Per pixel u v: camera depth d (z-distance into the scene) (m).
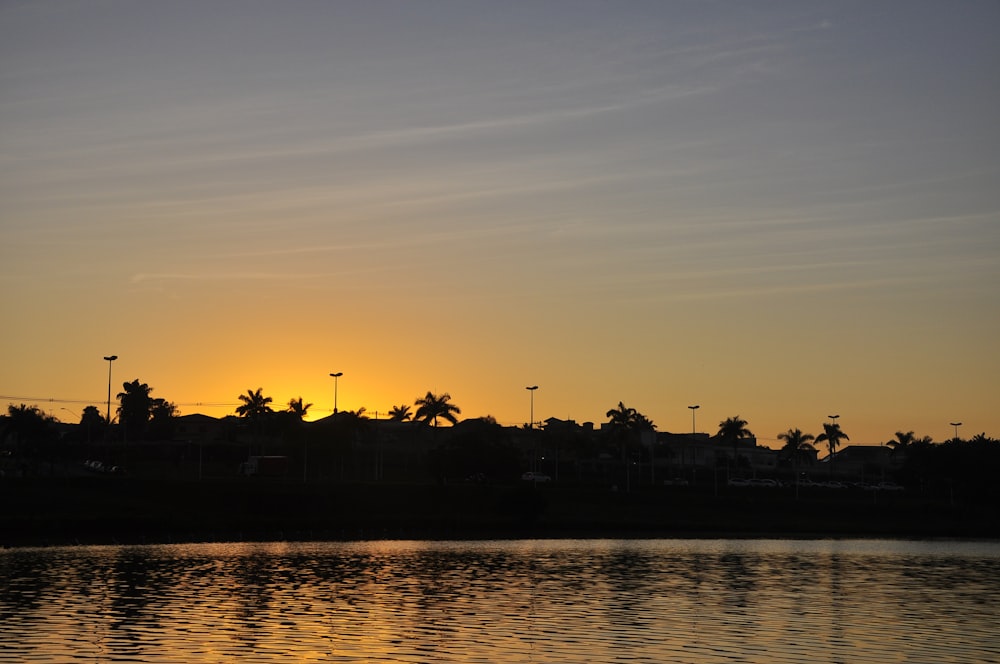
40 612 64.06
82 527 131.12
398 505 178.50
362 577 88.19
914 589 84.75
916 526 191.00
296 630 58.25
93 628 58.03
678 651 53.62
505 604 70.81
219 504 163.62
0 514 142.75
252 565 98.25
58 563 97.94
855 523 193.50
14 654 50.59
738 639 57.47
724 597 76.75
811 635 59.28
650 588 82.31
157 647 52.62
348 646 53.56
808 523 189.50
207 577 86.06
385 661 49.97
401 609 67.56
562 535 157.38
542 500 170.12
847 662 51.69
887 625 63.53
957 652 54.69
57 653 50.88
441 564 102.69
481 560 108.25
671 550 129.12
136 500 160.38
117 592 74.56
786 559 116.19
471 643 54.91
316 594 75.19
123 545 123.56
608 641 56.06
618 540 150.38
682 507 199.50
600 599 74.25
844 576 95.94
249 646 53.25
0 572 88.38
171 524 138.00
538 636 57.38
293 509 167.38
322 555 112.19
